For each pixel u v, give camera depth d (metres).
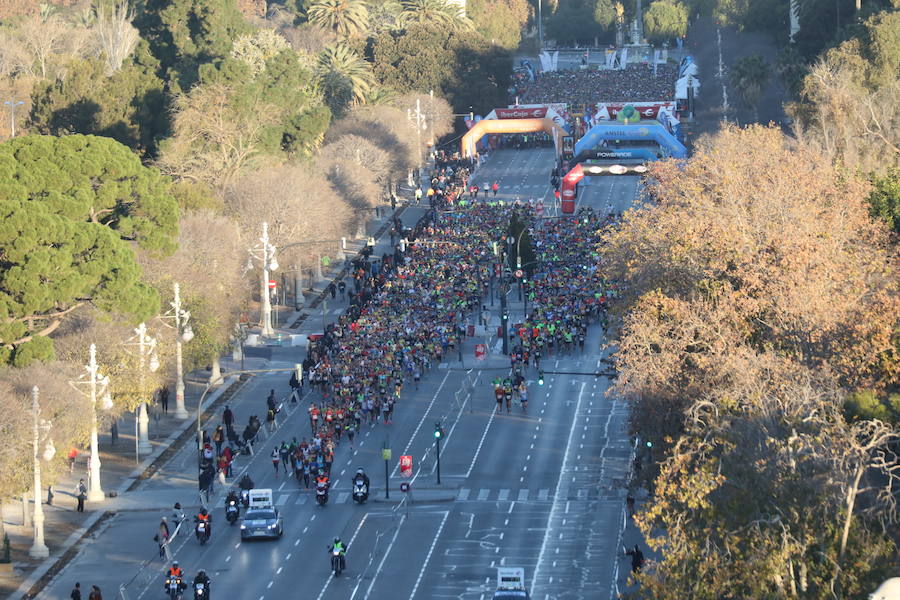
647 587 175.75
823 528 166.75
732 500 171.88
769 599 165.12
